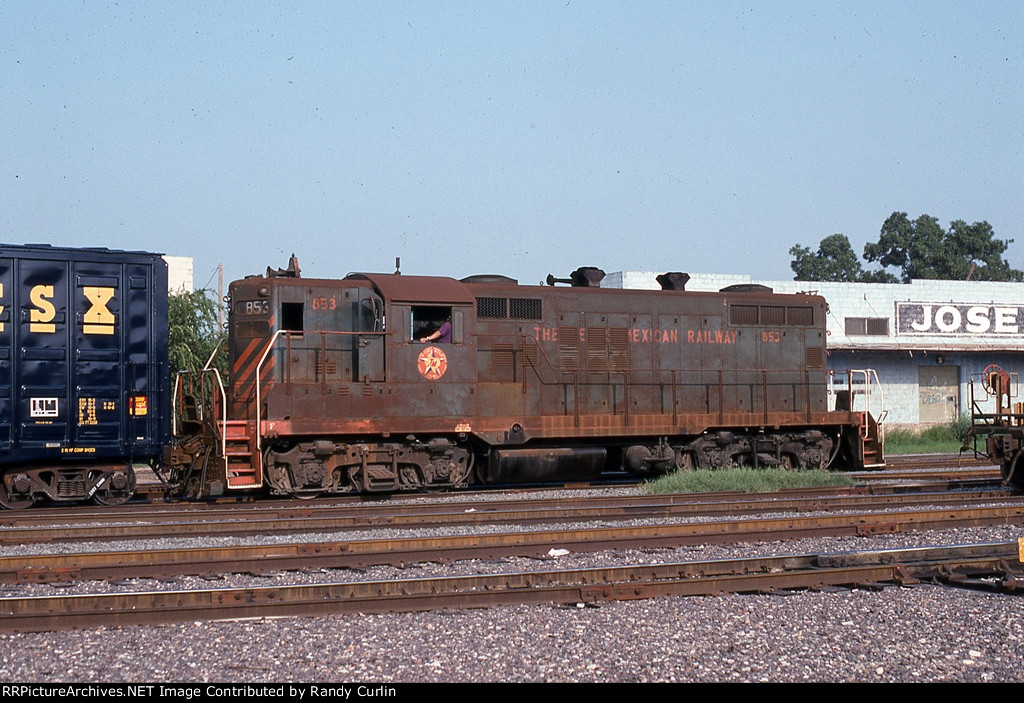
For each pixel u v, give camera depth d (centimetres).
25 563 944
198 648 698
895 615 793
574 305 1877
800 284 3347
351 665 662
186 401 1742
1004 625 759
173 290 3300
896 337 3462
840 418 2077
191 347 2853
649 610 809
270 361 1614
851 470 2212
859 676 643
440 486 1738
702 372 1981
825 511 1417
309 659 674
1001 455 1736
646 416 1886
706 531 1176
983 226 6356
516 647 703
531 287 1848
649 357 1933
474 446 1802
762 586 891
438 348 1712
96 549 1079
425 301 1705
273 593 813
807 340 2102
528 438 1780
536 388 1823
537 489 1806
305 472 1622
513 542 1106
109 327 1573
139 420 1589
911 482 1873
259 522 1228
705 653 690
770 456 2022
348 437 1677
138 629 746
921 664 668
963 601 840
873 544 1123
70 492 1569
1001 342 3600
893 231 6456
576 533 1128
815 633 743
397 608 805
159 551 987
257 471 1574
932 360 3522
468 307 1744
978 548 1002
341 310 1677
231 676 640
